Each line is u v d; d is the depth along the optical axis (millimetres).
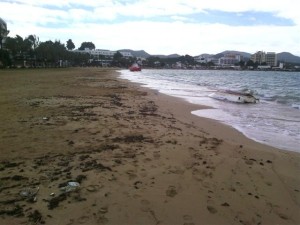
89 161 7629
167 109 18938
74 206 5461
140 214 5449
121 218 5277
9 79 40625
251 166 8281
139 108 18250
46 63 104562
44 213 5180
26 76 49312
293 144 11562
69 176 6652
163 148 9188
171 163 7949
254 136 12703
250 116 17906
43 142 9297
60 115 13938
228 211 5824
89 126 11734
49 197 5711
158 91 32688
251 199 6391
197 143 10141
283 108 21969
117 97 23578
